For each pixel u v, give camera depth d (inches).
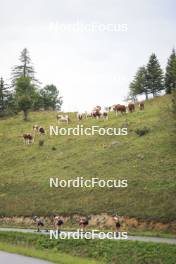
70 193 2556.6
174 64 3998.5
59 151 3260.3
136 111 3651.6
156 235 1934.1
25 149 3484.3
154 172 2507.4
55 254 1696.6
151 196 2258.9
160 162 2605.8
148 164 2628.0
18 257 1663.4
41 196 2625.5
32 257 1665.8
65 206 2428.6
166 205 2140.7
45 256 1648.6
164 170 2495.1
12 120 4377.5
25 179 2928.2
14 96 4781.0
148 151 2797.7
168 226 2015.3
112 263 1582.2
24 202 2613.2
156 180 2406.5
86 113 3850.9
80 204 2407.7
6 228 2317.9
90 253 1683.1
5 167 3248.0
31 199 2620.6
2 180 2992.1
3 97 4977.9
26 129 3954.2
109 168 2728.8
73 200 2471.7
